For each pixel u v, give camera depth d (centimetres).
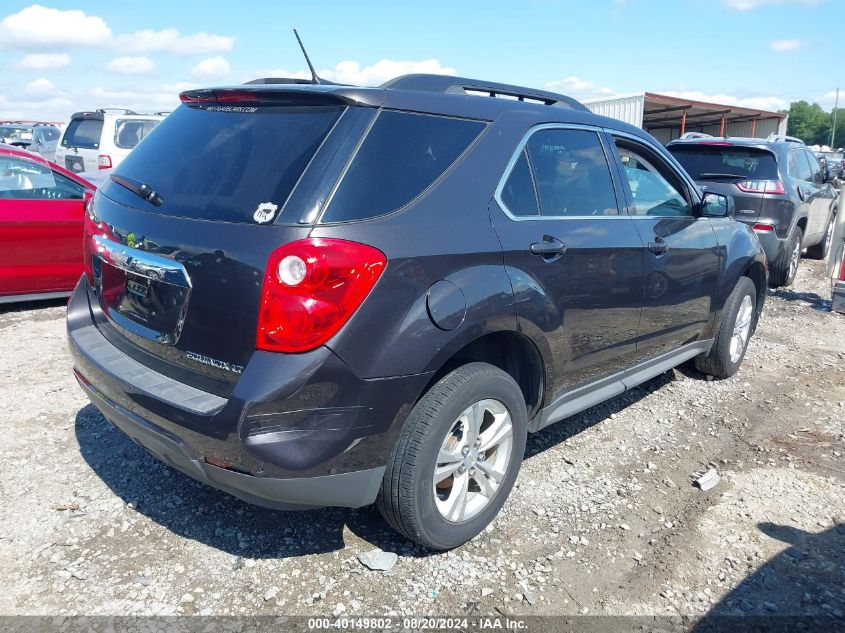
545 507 331
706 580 280
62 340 557
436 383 269
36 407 418
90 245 313
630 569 286
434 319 252
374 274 238
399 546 295
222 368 243
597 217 348
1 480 333
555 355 317
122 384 262
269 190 245
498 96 339
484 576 278
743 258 480
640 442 407
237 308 236
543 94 360
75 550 283
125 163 314
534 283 297
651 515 327
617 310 355
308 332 228
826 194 1013
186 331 252
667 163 424
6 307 657
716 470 372
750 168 805
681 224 417
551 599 266
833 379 522
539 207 316
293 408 229
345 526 308
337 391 234
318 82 300
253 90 273
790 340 627
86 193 543
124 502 319
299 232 231
